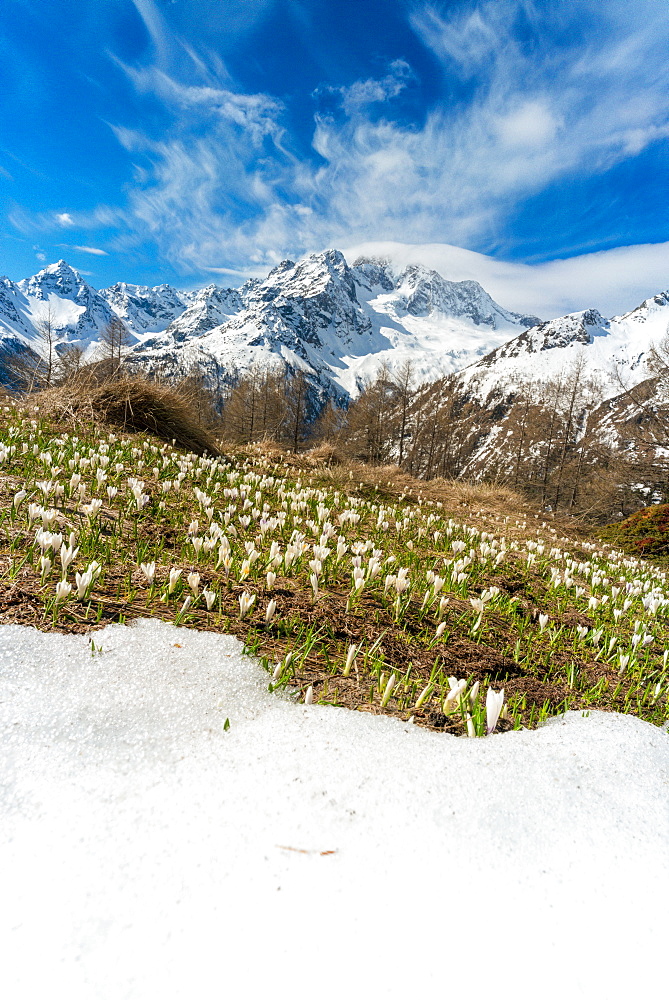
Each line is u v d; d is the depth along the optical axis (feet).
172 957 3.46
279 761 5.69
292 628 10.22
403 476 51.75
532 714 8.87
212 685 7.23
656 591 21.91
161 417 37.58
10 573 9.63
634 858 4.86
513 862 4.64
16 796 4.73
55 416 32.19
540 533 38.93
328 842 4.59
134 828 4.50
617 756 6.75
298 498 22.43
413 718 7.68
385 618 11.98
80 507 15.03
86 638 7.94
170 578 10.06
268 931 3.69
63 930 3.56
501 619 14.16
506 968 3.63
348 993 3.36
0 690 6.25
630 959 3.80
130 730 5.93
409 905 4.05
